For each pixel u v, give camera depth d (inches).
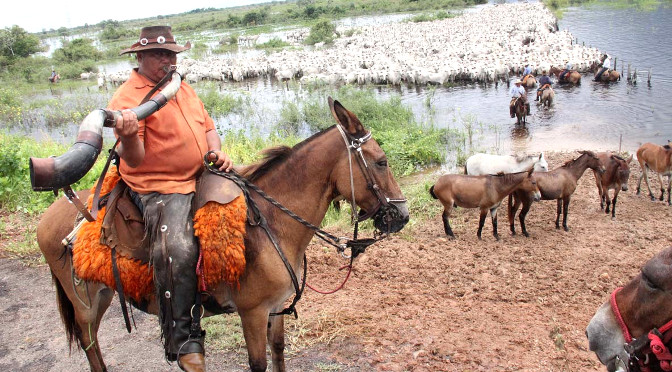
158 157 147.8
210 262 143.9
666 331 105.9
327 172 163.8
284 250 159.5
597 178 424.8
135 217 151.6
